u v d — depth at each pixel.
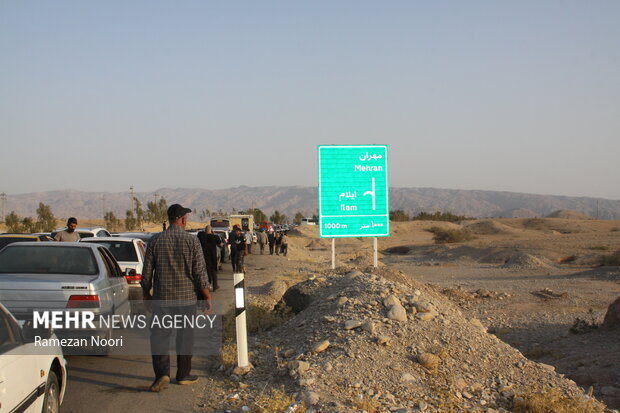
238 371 7.80
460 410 6.62
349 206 18.80
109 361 8.54
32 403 5.02
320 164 18.77
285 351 8.45
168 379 7.26
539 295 20.25
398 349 8.02
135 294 12.30
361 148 18.94
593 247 44.38
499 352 8.43
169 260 7.28
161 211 116.56
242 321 7.93
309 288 11.86
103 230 20.22
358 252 60.44
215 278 17.95
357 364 7.51
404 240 88.88
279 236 43.84
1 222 90.12
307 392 6.54
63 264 8.91
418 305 9.26
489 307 17.81
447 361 7.88
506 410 6.80
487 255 43.16
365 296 9.84
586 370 10.05
